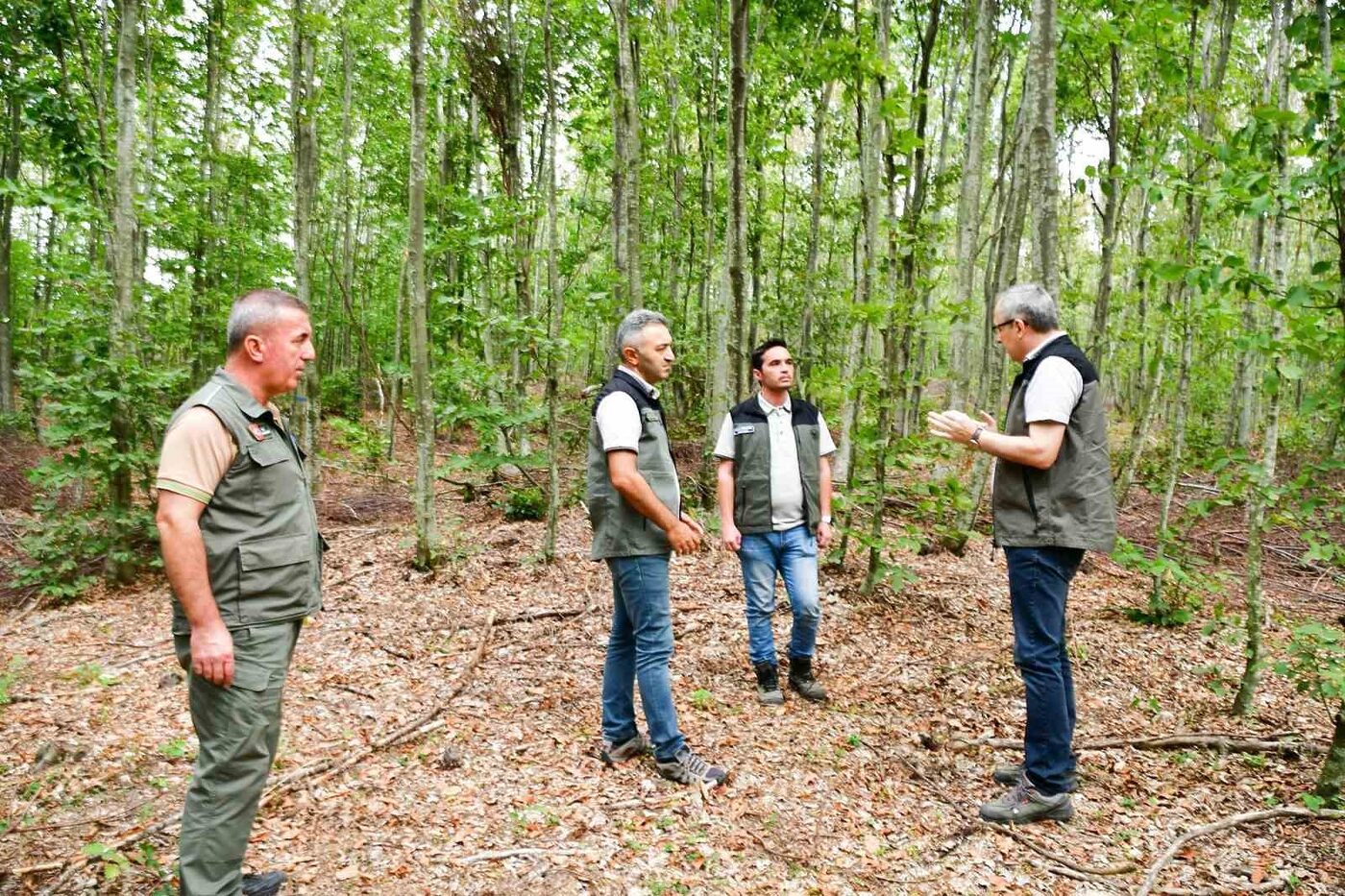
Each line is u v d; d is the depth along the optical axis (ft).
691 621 16.53
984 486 22.93
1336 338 9.55
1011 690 13.79
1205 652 16.39
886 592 18.56
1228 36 20.88
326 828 9.10
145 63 29.96
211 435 6.71
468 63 27.81
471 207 23.47
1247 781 10.93
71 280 22.16
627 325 10.55
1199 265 10.69
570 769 10.66
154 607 18.98
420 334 19.66
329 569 20.80
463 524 26.61
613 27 28.84
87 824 9.13
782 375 13.14
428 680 13.70
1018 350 10.15
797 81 29.30
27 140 32.14
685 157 31.12
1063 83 25.22
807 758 11.16
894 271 17.89
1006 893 8.36
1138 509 32.78
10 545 24.59
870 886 8.41
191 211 29.32
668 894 8.11
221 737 6.91
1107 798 10.44
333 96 41.86
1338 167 8.96
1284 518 12.88
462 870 8.36
